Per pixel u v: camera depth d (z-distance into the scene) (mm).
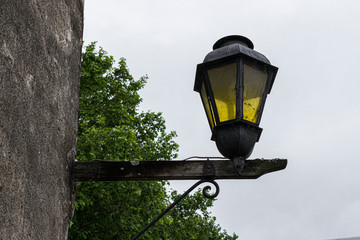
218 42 3217
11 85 2238
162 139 12625
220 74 2957
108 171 2910
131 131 10906
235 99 2879
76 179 2896
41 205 2412
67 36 3113
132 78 13383
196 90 3248
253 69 2982
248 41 3197
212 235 17703
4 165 2084
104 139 10438
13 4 2350
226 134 2816
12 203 2115
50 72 2754
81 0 3498
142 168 2924
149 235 11148
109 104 12477
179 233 13789
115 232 10742
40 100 2562
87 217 10727
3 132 2109
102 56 12945
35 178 2375
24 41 2436
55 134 2717
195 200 14469
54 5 2928
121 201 10758
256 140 2982
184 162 2932
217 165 2916
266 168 2893
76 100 3166
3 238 2012
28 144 2342
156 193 11164
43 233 2406
